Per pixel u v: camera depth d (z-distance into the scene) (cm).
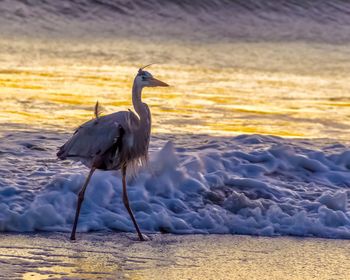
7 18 5781
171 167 1248
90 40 5462
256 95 3212
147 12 6356
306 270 968
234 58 5038
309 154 1448
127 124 1049
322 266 986
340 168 1416
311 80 4069
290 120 2436
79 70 3878
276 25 6575
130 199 1182
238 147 1523
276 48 5772
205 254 1019
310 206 1216
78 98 2747
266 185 1287
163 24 6259
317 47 5934
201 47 5569
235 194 1195
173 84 3469
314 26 6588
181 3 6538
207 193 1233
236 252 1033
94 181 1186
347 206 1243
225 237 1102
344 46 6041
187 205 1192
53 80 3350
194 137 1725
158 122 2141
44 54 4578
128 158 1062
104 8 6209
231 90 3359
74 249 1015
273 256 1020
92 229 1107
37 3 6053
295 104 2952
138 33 5950
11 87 2970
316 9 6819
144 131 1064
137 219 1137
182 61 4675
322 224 1148
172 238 1088
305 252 1043
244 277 932
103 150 1041
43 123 1989
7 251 991
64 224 1113
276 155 1413
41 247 1015
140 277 916
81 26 5909
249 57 5147
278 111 2672
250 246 1062
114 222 1122
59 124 1983
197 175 1274
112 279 905
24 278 891
